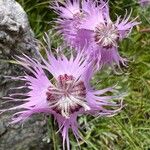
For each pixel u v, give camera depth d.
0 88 0.10
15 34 0.10
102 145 0.12
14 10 0.10
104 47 0.10
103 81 0.13
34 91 0.09
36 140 0.11
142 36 0.15
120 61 0.12
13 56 0.10
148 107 0.13
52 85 0.09
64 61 0.09
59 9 0.12
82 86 0.09
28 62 0.09
